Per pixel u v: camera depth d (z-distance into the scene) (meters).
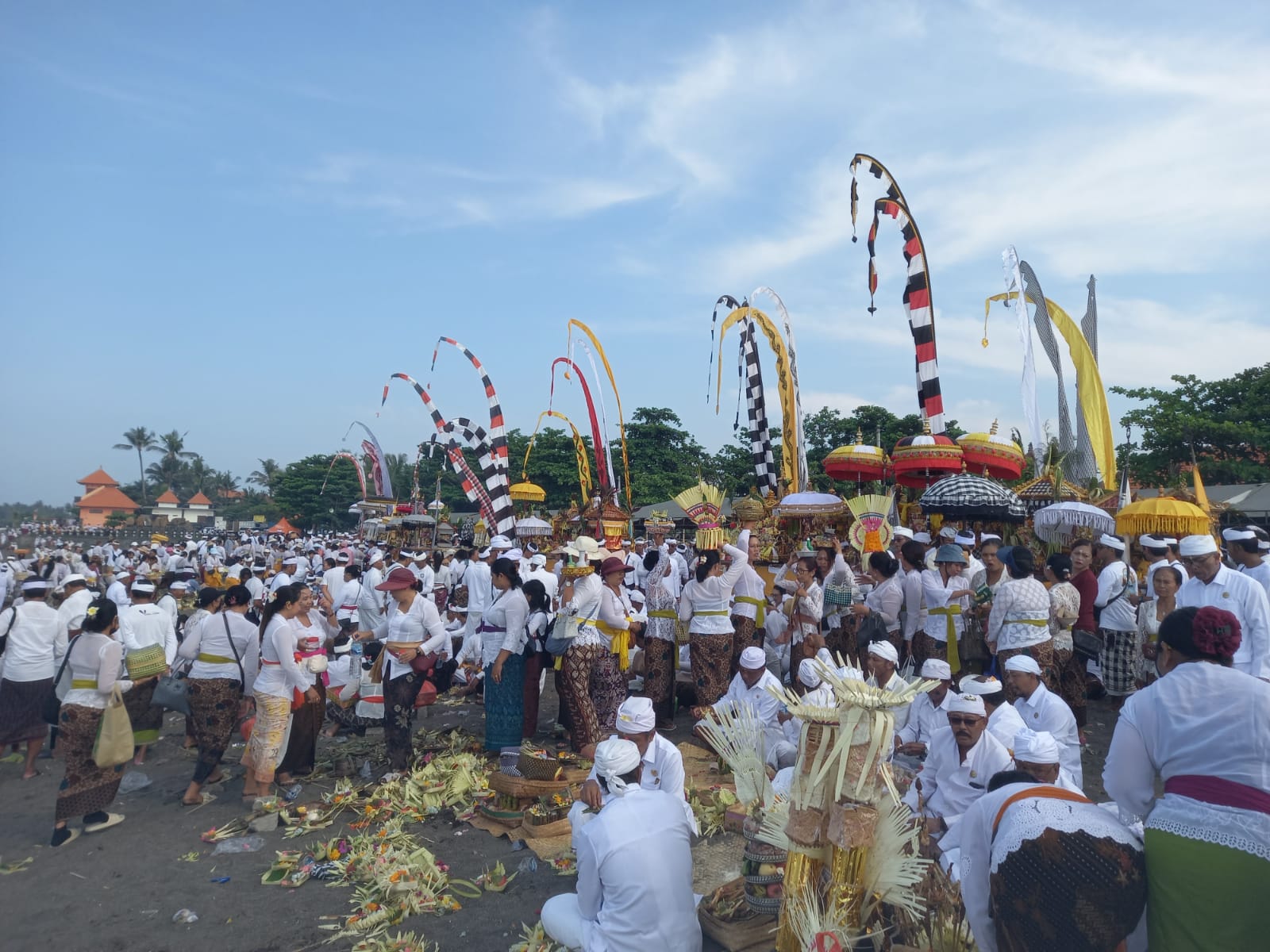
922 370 14.03
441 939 4.58
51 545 26.84
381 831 5.98
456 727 9.08
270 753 6.59
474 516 38.25
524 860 5.59
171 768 7.92
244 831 6.21
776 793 4.45
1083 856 2.70
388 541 31.02
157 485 124.56
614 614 7.91
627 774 3.86
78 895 5.18
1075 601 7.80
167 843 6.01
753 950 4.04
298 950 4.51
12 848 5.93
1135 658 8.90
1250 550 6.93
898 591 8.71
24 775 7.73
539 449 55.19
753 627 9.00
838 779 3.15
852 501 11.67
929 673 5.54
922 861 3.31
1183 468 31.09
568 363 22.92
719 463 49.47
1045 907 2.72
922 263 14.17
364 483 48.56
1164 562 8.74
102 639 6.08
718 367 15.38
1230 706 2.71
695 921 3.69
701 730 4.41
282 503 89.12
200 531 74.94
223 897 5.13
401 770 7.12
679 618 8.58
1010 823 2.88
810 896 3.28
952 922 3.63
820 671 3.41
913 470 12.97
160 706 8.03
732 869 5.21
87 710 6.04
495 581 7.62
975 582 8.35
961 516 11.04
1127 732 2.96
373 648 8.52
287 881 5.30
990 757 4.50
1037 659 7.05
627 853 3.58
